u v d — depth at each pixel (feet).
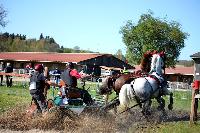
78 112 36.81
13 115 36.27
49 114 35.50
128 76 43.45
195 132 34.78
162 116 44.32
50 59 208.64
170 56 216.13
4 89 80.48
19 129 34.53
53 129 34.96
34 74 37.29
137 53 219.00
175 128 36.50
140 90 40.24
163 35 214.48
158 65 43.24
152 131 34.94
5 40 484.33
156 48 212.43
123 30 221.46
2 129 34.27
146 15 217.97
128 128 36.63
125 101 40.27
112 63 214.28
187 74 256.11
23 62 222.69
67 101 36.76
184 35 216.33
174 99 85.46
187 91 127.34
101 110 39.14
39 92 36.86
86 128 34.71
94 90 90.63
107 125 35.76
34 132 33.50
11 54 237.66
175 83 155.84
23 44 526.98
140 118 42.73
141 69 45.06
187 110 55.72
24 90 80.28
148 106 41.24
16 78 137.39
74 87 37.99
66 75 37.96
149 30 211.00
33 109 37.17
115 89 43.60
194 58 162.20
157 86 42.14
